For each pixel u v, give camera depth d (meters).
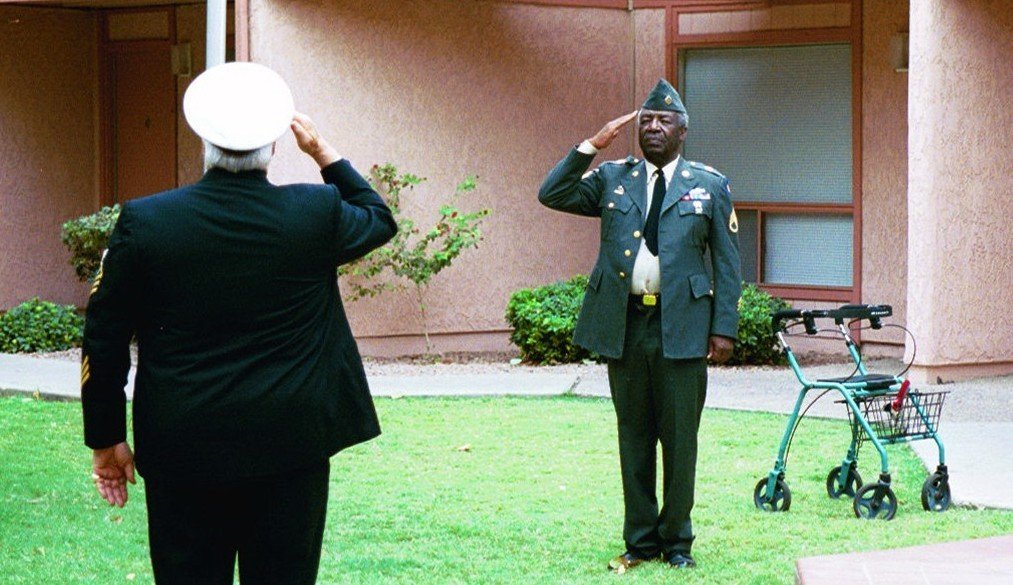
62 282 15.41
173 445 3.99
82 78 15.51
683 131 6.25
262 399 4.00
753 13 13.55
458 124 13.23
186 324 4.00
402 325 13.12
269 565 4.20
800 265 13.55
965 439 8.77
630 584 5.93
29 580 5.97
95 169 15.66
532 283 13.72
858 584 5.18
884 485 7.01
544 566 6.25
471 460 8.49
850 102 13.15
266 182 4.11
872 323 7.30
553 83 13.71
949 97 11.11
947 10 11.05
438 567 6.22
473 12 13.25
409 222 12.65
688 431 6.14
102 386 4.06
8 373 11.65
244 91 4.06
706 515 7.12
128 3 14.89
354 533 6.80
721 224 6.18
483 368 12.14
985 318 11.36
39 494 7.65
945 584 5.17
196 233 3.97
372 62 12.75
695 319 6.09
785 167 13.56
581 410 10.12
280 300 4.05
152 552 4.18
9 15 14.81
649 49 14.03
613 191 6.26
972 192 11.24
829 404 10.20
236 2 12.27
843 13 13.08
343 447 4.23
